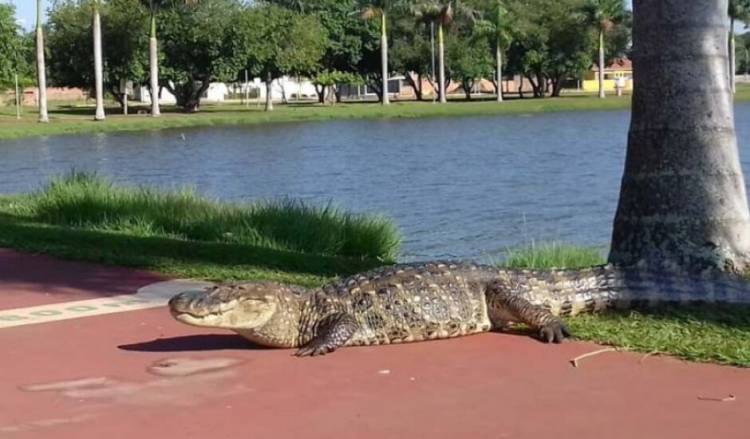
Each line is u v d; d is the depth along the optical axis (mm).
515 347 8008
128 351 8125
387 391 6867
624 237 10016
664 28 9570
